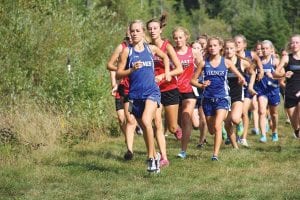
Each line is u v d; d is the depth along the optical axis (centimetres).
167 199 1374
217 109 1919
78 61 2997
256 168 1761
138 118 1638
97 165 1792
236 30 18338
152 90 1612
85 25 3641
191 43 2312
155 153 1789
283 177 1623
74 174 1659
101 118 2603
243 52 2362
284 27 17675
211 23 18950
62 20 3250
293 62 2170
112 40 3962
